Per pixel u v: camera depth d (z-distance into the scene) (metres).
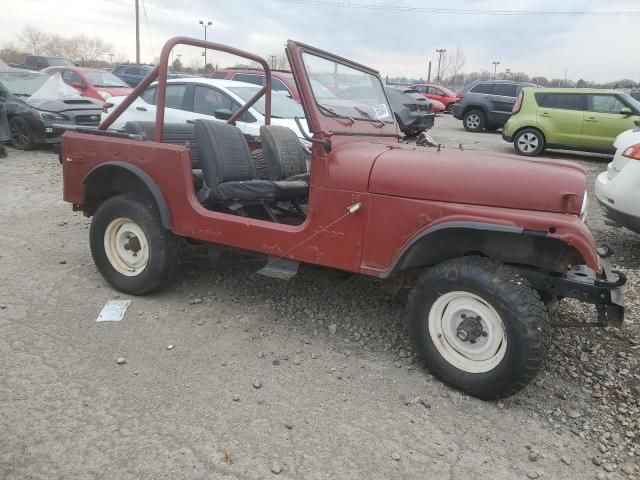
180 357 3.29
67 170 4.30
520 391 3.11
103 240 4.13
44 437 2.53
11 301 3.93
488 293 2.78
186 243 4.29
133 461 2.41
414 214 2.96
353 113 3.83
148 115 8.34
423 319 3.07
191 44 3.94
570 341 3.71
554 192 2.75
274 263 3.53
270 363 3.28
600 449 2.66
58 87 11.17
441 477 2.42
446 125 20.55
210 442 2.55
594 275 2.99
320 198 3.23
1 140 9.51
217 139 3.84
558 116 11.88
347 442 2.61
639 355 3.55
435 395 3.02
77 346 3.35
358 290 4.36
